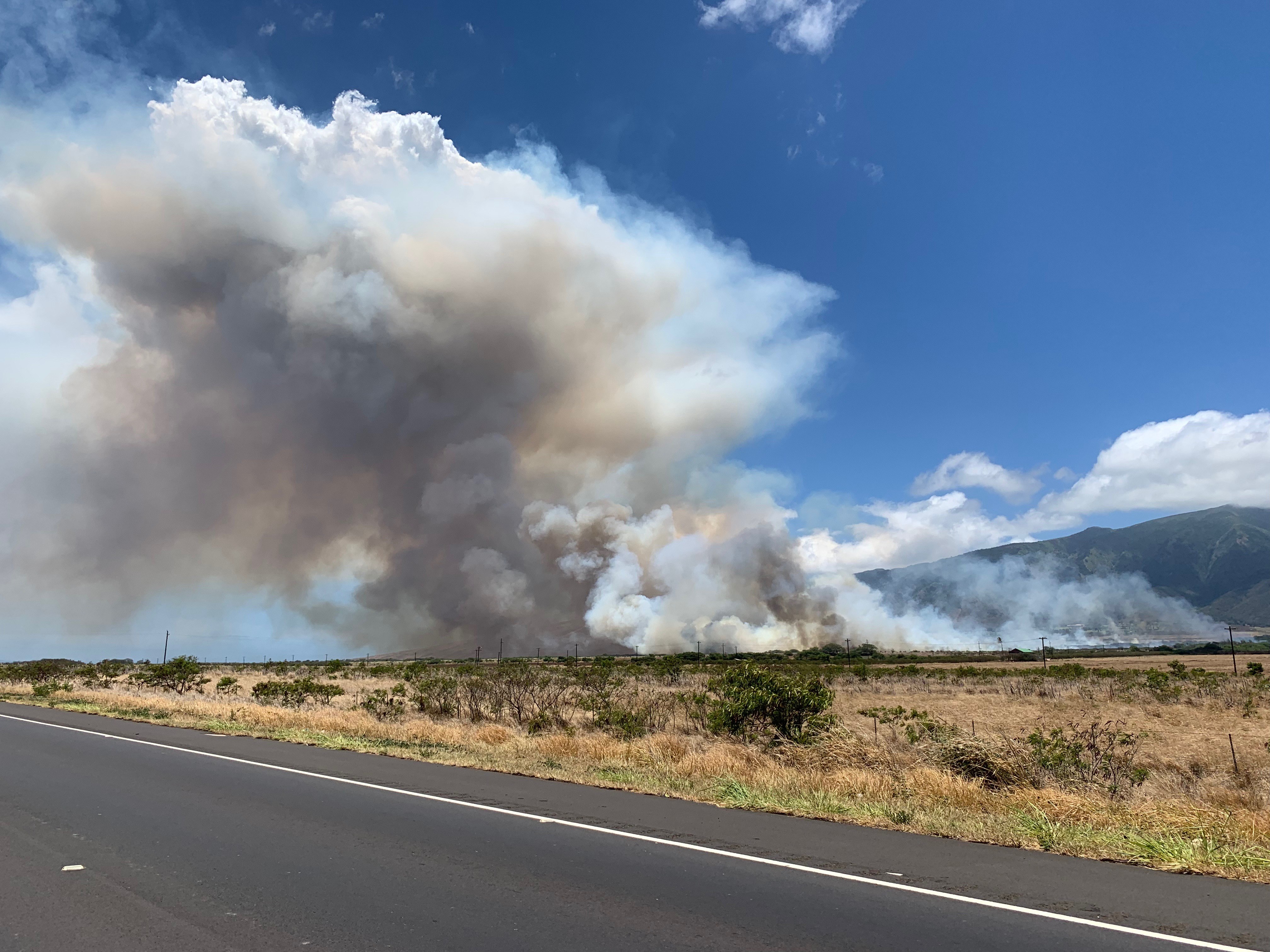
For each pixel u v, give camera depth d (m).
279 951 4.61
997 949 4.85
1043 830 7.88
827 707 17.09
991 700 34.69
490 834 7.66
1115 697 33.62
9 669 53.56
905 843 7.58
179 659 36.28
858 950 4.81
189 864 6.42
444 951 4.65
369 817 8.35
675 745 14.81
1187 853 6.94
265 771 11.35
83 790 9.63
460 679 27.19
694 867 6.61
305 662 93.88
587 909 5.49
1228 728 23.72
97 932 4.87
